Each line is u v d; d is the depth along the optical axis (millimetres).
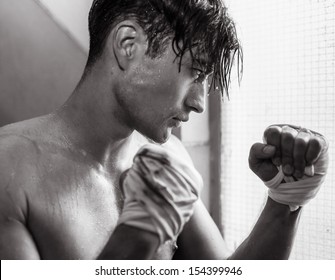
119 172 804
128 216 528
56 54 1359
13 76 1436
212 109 1198
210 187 1216
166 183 524
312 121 961
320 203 968
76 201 705
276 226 764
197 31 667
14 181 656
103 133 753
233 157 1161
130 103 704
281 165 687
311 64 956
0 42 1412
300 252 1009
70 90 1358
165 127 711
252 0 1067
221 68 710
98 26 729
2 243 624
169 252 818
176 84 686
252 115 1098
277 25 1021
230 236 1179
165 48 677
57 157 715
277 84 1028
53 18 1306
